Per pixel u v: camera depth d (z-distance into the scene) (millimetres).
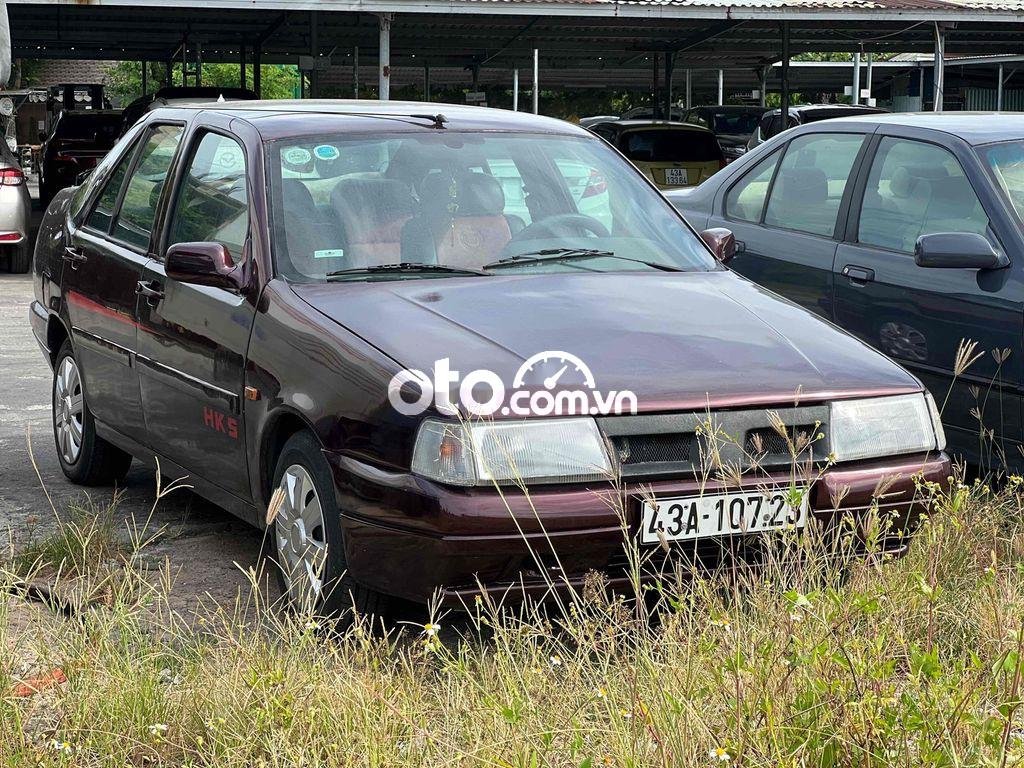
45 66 53562
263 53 32719
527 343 3908
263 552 5027
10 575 4047
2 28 14656
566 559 3633
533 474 3602
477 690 3252
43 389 8375
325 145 4848
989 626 3432
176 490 5988
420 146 4957
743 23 22906
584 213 4988
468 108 5527
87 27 27703
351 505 3764
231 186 4863
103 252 5664
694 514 3676
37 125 45188
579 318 4129
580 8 18875
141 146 5871
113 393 5516
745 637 3188
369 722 3033
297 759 2920
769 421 3824
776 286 6703
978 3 20984
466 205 4785
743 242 6977
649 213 5164
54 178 24219
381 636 3975
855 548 3840
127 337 5297
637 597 3389
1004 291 5461
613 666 3373
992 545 4258
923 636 3521
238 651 3439
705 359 3947
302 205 4621
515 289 4375
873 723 2781
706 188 7496
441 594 3605
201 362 4668
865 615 3246
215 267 4465
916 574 3453
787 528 3646
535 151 5152
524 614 3744
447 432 3602
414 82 37781
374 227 4609
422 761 2924
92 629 3576
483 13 18750
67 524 4926
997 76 36562
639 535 3643
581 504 3598
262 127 4926
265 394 4227
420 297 4258
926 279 5824
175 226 5172
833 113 23328
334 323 4078
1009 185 5785
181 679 3408
